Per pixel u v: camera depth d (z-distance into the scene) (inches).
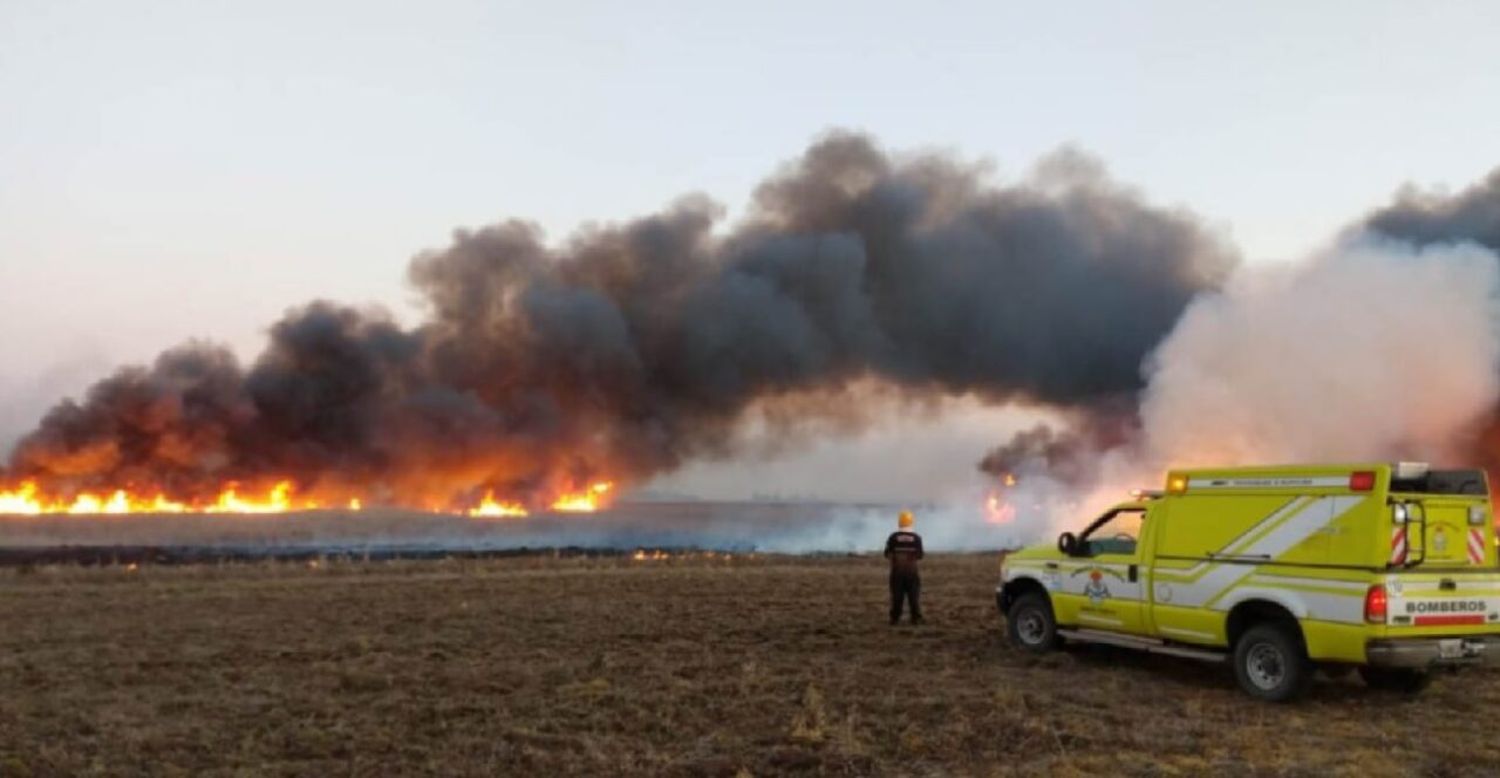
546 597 787.4
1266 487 419.5
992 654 514.3
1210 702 403.5
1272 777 296.7
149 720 377.7
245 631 604.1
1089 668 476.4
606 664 480.1
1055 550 514.6
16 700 413.1
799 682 438.3
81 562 1643.7
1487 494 409.1
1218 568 430.9
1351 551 388.8
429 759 322.7
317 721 376.2
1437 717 380.5
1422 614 384.2
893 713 379.9
